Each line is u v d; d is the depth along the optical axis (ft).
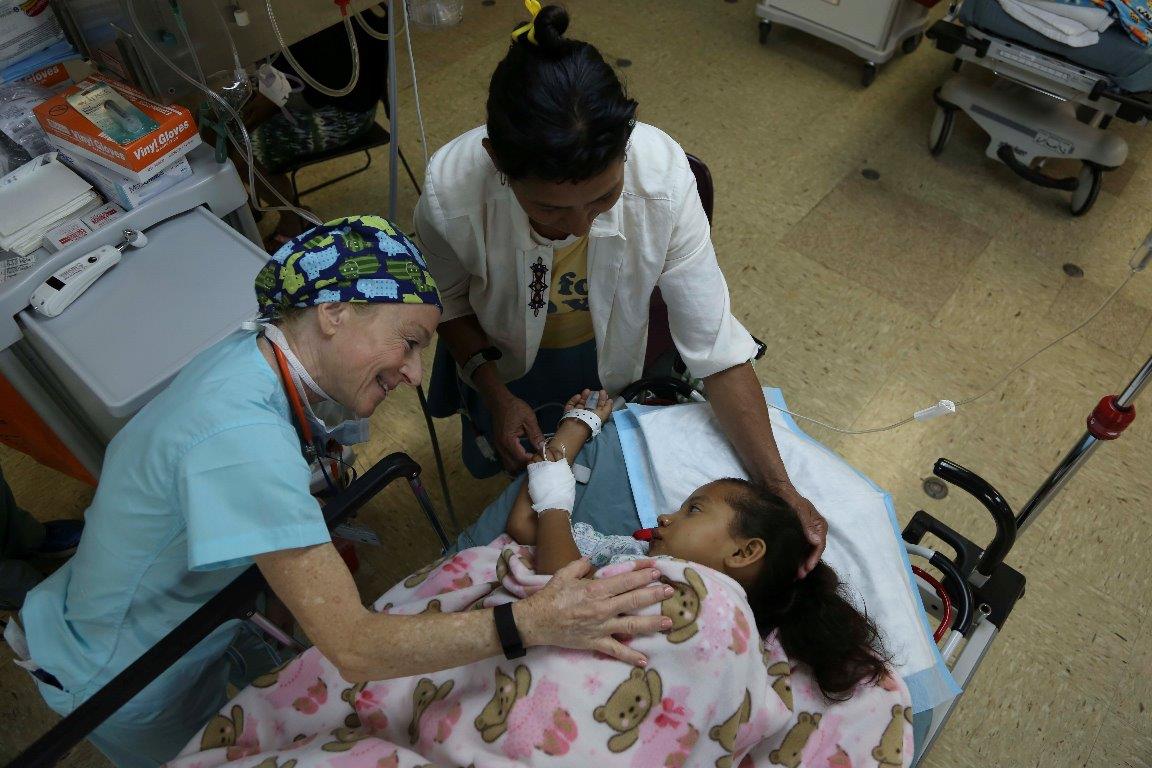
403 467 3.81
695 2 12.27
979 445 7.28
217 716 3.50
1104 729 5.68
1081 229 9.25
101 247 4.75
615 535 4.33
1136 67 7.90
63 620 3.57
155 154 4.75
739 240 8.94
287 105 6.82
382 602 4.00
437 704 3.38
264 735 3.48
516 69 2.69
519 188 3.03
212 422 2.79
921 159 10.02
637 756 3.14
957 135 10.37
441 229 3.91
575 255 4.13
